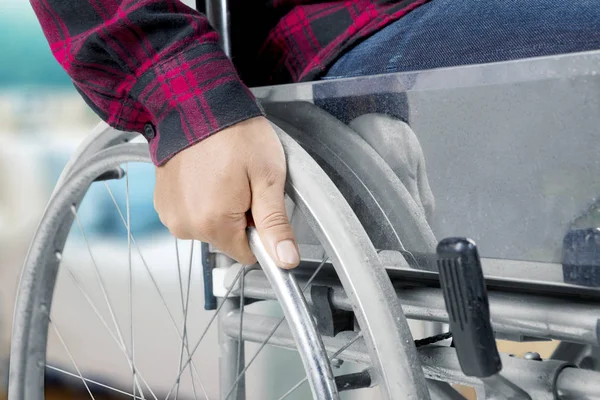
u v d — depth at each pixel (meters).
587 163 0.45
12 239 1.74
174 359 1.56
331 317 0.64
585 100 0.44
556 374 0.54
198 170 0.56
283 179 0.56
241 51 0.77
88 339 1.71
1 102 1.77
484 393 0.58
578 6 0.52
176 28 0.60
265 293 0.75
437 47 0.58
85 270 1.73
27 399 0.95
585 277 0.46
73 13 0.63
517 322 0.56
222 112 0.56
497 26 0.55
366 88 0.56
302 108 0.62
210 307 0.83
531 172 0.48
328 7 0.70
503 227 0.50
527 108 0.47
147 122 0.64
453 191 0.52
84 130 1.75
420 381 0.49
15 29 1.74
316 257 0.64
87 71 0.63
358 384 0.60
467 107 0.50
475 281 0.43
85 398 1.68
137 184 1.65
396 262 0.59
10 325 1.70
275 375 1.29
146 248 1.64
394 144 0.55
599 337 0.51
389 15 0.65
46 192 1.75
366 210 0.60
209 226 0.57
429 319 0.62
